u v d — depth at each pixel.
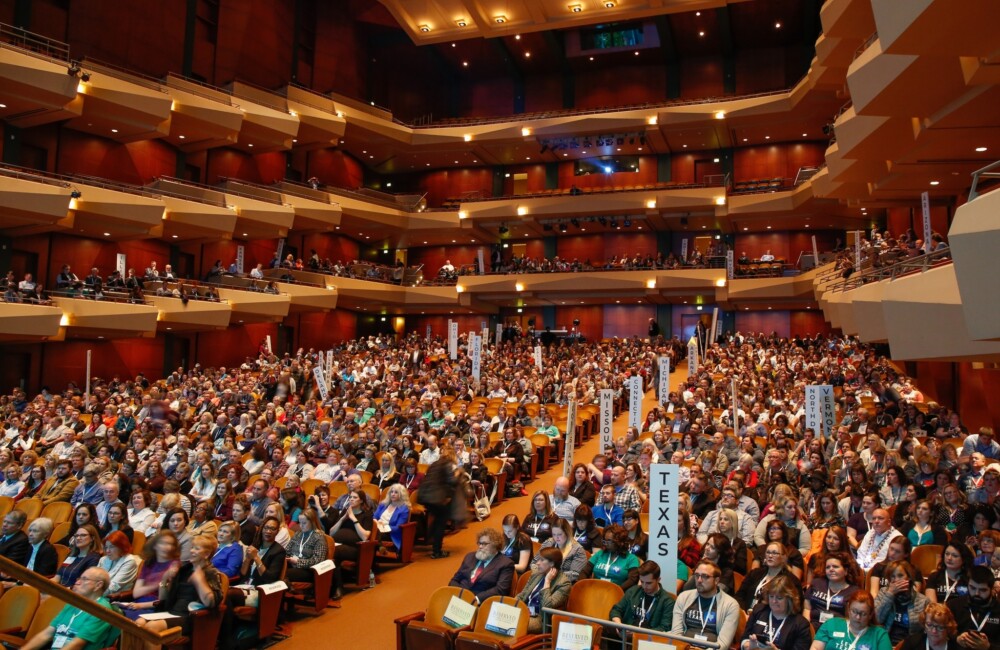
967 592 6.29
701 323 31.39
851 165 18.06
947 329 10.13
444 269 39.56
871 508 7.87
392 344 34.34
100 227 25.66
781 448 11.81
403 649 7.19
